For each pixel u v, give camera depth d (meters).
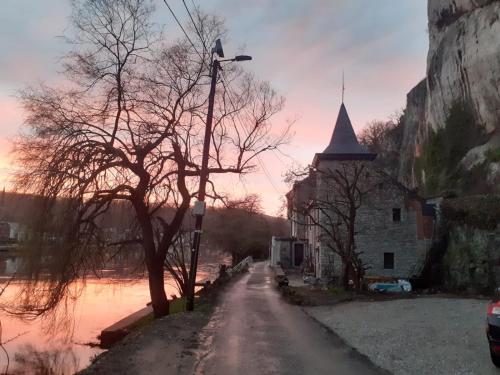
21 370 15.11
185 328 12.62
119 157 16.33
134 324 19.48
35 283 14.52
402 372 7.86
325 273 36.69
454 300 19.47
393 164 79.31
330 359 8.90
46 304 14.81
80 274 16.05
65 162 15.03
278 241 58.28
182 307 20.48
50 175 14.63
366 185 37.09
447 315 15.11
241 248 72.25
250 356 9.12
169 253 26.98
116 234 18.62
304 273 44.72
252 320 14.66
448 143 47.84
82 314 26.38
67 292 15.18
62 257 14.57
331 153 41.25
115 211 18.61
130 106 17.39
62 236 14.60
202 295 24.06
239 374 7.65
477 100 44.22
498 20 41.06
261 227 72.62
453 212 34.25
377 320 14.59
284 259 58.03
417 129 62.78
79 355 17.05
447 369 8.05
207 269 66.38
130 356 8.80
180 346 10.01
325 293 23.66
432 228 36.88
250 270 54.16
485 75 42.44
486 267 29.38
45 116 15.84
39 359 16.36
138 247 19.69
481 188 38.31
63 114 16.12
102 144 15.91
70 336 19.77
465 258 31.50
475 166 40.78
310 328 13.14
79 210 15.06
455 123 47.22
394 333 12.02
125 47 17.16
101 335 18.44
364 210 37.12
